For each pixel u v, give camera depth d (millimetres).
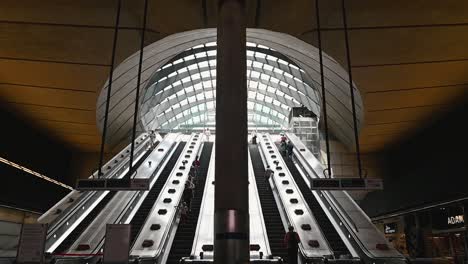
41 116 15086
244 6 9188
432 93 13109
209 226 12133
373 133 17109
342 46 11312
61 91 12922
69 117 15211
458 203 13438
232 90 8062
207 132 29812
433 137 15758
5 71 11703
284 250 10695
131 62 13680
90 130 16984
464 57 11164
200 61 28750
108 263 6715
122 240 6848
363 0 9523
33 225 6867
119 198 13617
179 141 25672
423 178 16078
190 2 10195
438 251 14570
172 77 29828
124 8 9875
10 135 14602
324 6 10086
